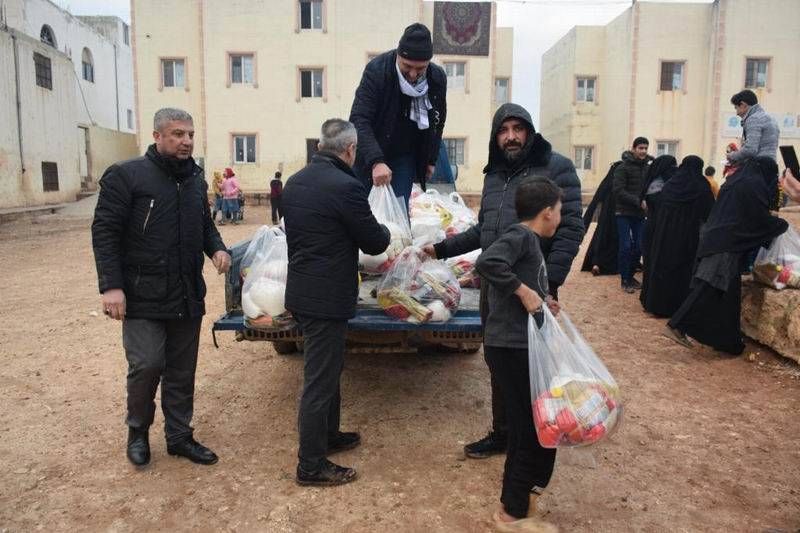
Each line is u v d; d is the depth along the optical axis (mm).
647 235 7223
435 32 26984
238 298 4020
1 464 3512
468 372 5090
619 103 28766
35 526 2895
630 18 27531
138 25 27141
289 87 27344
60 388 4727
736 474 3383
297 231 3117
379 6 26875
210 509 3037
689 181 6500
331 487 3246
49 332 6320
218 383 4828
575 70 30516
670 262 6586
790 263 5406
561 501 3105
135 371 3289
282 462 3539
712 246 5230
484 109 27562
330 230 3070
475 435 3908
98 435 3898
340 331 3199
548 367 2607
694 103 27734
